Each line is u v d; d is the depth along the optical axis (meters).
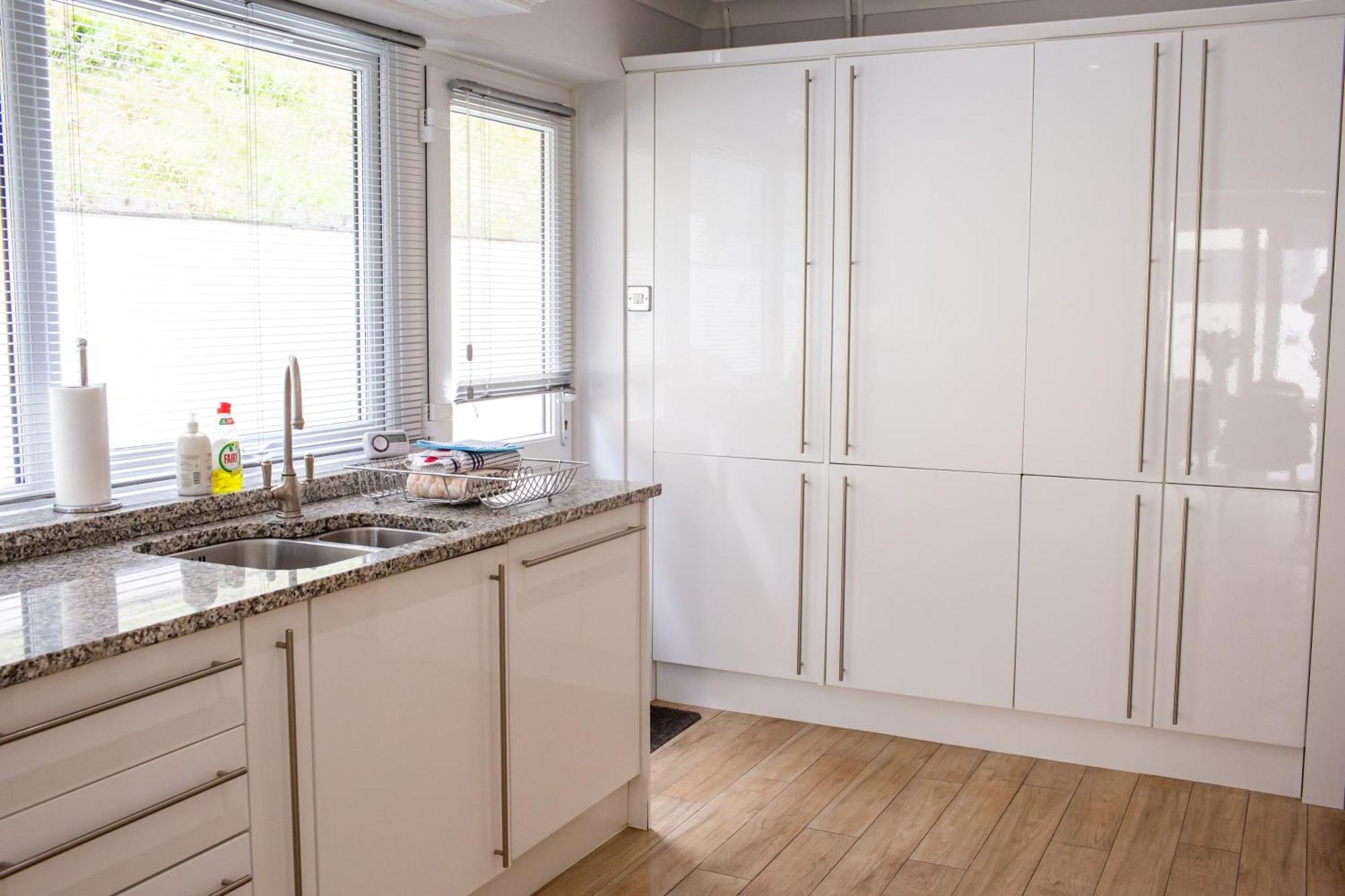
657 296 3.74
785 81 3.48
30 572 1.96
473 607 2.31
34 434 2.23
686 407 3.73
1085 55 3.15
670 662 3.88
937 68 3.31
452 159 3.27
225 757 1.79
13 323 2.18
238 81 2.59
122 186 2.35
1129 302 3.16
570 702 2.65
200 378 2.56
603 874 2.72
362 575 2.00
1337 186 2.95
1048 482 3.29
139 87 2.37
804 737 3.58
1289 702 3.11
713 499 3.72
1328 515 3.02
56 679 1.54
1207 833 2.92
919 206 3.36
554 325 3.78
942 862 2.77
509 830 2.44
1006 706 3.41
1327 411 3.00
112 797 1.62
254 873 1.86
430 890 2.24
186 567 2.00
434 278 3.19
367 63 2.94
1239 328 3.07
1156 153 3.10
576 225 3.84
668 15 3.97
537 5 3.25
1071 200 3.20
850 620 3.56
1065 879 2.68
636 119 3.70
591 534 2.71
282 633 1.88
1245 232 3.04
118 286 2.36
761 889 2.64
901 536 3.47
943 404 3.39
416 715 2.17
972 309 3.33
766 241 3.55
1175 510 3.17
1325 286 2.98
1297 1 2.94
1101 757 3.36
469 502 2.64
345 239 2.93
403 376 3.11
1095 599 3.28
